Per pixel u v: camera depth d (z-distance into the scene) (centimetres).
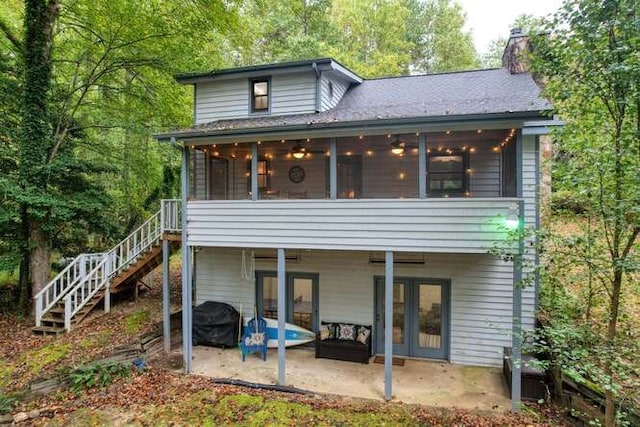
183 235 848
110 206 1305
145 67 1289
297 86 1013
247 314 1045
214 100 1084
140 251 1065
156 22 1151
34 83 1067
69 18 1169
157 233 1048
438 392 714
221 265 1074
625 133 440
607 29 437
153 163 1523
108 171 1260
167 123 1384
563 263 583
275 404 670
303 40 1970
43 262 1102
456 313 871
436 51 2666
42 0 1076
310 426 605
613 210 450
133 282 1164
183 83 1091
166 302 921
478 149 888
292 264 1002
